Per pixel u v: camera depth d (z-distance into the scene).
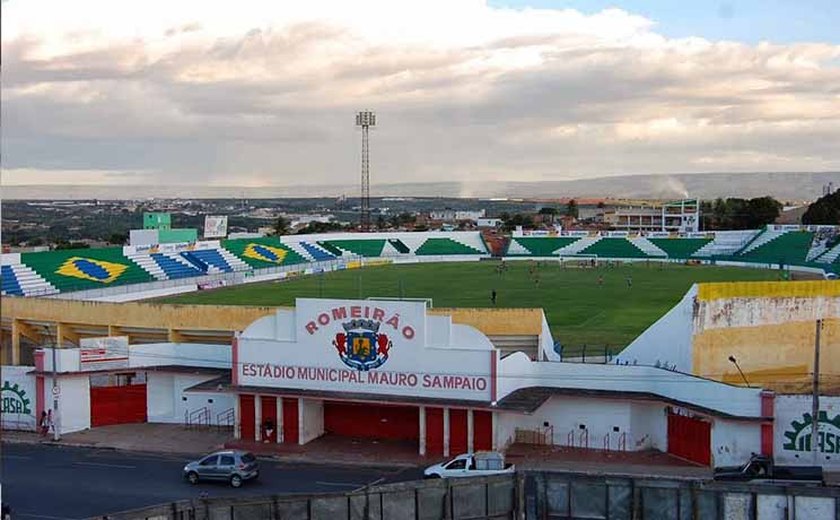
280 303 107.62
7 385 53.56
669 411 45.84
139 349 54.84
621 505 30.34
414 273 153.62
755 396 41.84
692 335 49.66
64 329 64.44
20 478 42.50
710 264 172.00
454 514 30.69
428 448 46.22
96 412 53.81
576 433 47.09
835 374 53.16
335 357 47.81
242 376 49.62
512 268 163.12
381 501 30.23
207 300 112.94
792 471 37.53
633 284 128.75
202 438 50.41
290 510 29.77
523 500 31.06
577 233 198.75
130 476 42.78
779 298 52.00
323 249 180.00
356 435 50.16
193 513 29.05
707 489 29.77
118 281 121.12
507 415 46.84
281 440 48.75
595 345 73.38
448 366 45.69
